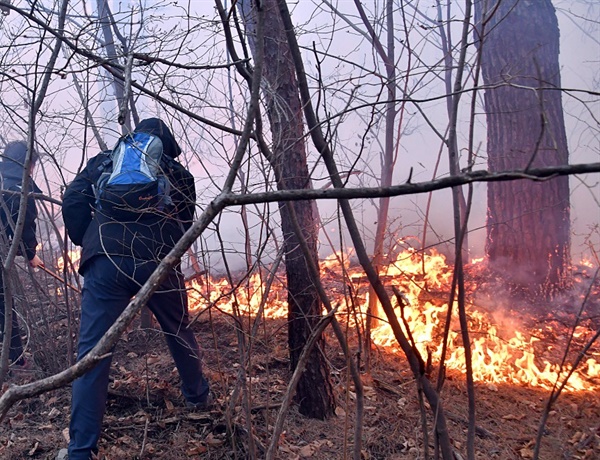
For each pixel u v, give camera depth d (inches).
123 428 127.6
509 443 125.1
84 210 122.3
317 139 75.9
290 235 112.7
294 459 115.6
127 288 114.7
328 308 79.3
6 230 145.6
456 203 76.2
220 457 117.5
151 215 114.3
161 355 162.2
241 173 102.7
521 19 204.4
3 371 87.6
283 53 114.6
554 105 208.4
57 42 92.3
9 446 123.9
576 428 131.0
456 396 143.2
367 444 121.6
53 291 194.7
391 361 156.1
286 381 141.7
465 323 78.4
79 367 48.0
